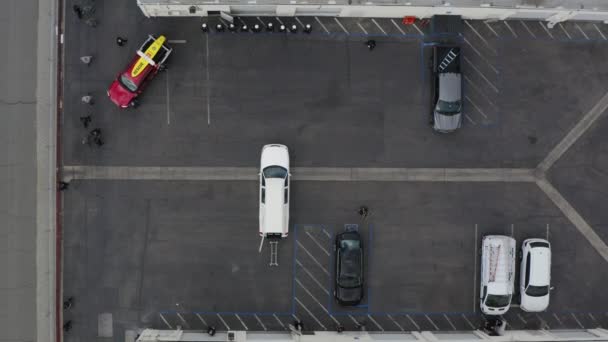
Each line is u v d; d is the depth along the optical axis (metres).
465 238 28.86
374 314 28.70
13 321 27.81
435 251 28.83
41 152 27.83
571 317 28.98
